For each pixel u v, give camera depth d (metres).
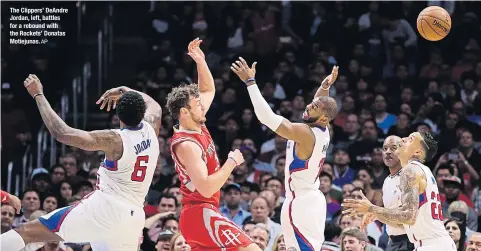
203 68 9.45
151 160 8.27
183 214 8.39
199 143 8.27
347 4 21.95
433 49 21.11
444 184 15.06
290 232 8.92
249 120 18.70
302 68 21.25
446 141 17.86
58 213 8.09
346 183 16.16
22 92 20.02
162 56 21.55
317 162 8.98
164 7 22.20
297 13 22.02
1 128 19.28
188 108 8.32
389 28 21.39
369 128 17.44
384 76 20.97
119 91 9.02
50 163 18.58
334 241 12.79
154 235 13.38
